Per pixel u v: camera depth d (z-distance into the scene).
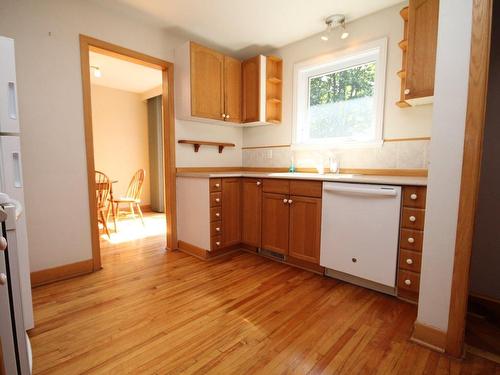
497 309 1.73
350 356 1.34
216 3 2.29
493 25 1.70
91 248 2.39
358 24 2.54
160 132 5.38
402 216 1.79
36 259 2.11
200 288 2.07
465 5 1.21
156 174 5.50
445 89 1.28
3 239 0.68
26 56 1.99
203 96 2.81
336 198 2.09
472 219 1.26
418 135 2.25
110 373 1.22
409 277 1.79
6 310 0.82
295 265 2.52
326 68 2.87
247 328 1.56
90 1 2.27
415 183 1.70
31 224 2.07
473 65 1.20
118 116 5.27
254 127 3.52
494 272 1.76
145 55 2.64
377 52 2.49
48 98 2.10
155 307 1.79
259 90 3.01
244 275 2.31
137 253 2.89
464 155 1.25
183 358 1.32
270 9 2.39
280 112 3.20
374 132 2.52
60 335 1.49
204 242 2.69
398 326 1.59
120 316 1.68
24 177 2.03
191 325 1.59
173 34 2.83
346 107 2.76
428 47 1.86
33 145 2.05
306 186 2.29
